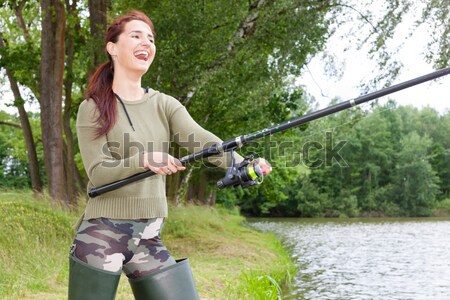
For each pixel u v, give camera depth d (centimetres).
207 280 870
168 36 1292
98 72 310
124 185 285
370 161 6062
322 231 3139
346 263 1573
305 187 5716
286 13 1367
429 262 1599
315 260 1642
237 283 862
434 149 6612
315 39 1379
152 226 299
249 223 3888
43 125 1438
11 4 1825
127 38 303
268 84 1465
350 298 1038
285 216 5778
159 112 309
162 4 1284
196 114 1633
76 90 2336
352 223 4250
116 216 291
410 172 5906
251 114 1761
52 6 1410
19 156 3653
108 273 286
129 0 1354
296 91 1838
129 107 303
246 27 1430
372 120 6172
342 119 1511
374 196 5944
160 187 305
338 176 5931
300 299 1014
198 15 1281
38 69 1669
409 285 1193
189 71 1310
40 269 765
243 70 1483
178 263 303
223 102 1545
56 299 634
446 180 6569
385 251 1923
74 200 1664
